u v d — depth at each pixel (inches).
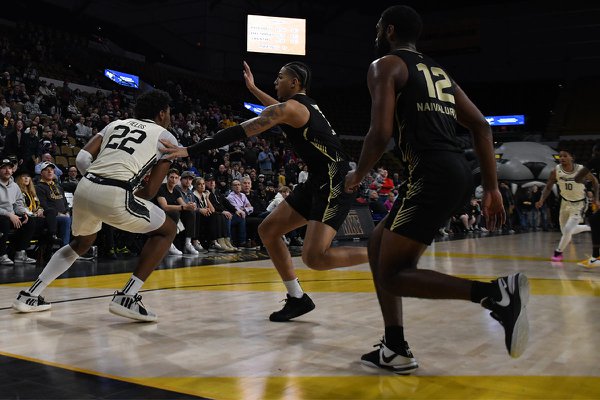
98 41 873.5
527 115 917.8
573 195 270.8
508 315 73.9
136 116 132.0
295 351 100.0
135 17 946.7
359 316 133.6
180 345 103.9
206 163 512.1
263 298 160.1
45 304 139.1
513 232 568.7
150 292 171.6
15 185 256.4
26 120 446.0
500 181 674.2
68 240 284.7
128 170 122.3
